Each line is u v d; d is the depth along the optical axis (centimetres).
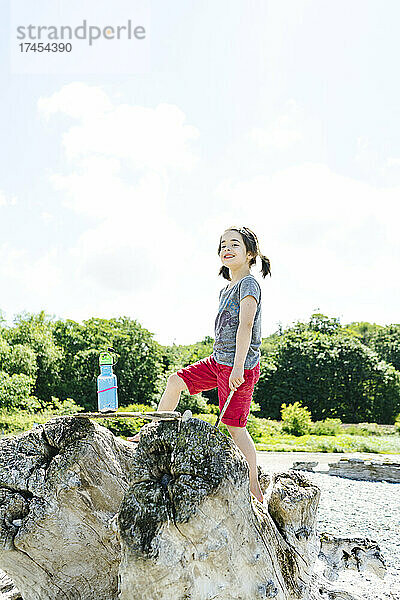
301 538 382
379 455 1781
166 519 281
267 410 4203
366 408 4228
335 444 2116
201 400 2527
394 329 5694
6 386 3066
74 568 344
